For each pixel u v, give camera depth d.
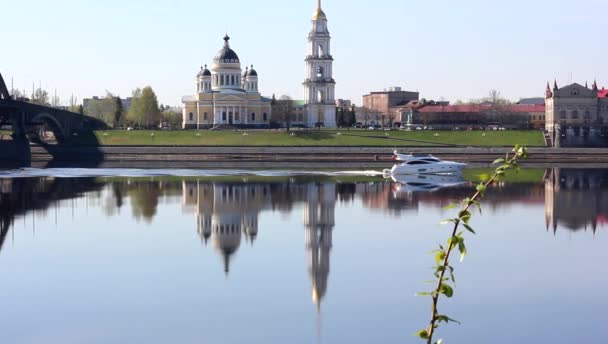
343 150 198.50
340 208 100.25
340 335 47.34
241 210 97.94
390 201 107.88
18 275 61.41
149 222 87.50
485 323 49.66
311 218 91.31
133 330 48.25
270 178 143.12
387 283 59.25
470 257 68.38
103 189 121.44
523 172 158.88
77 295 55.69
